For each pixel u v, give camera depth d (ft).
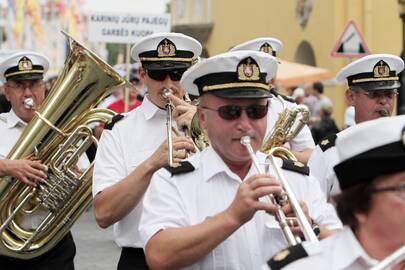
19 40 193.47
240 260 13.24
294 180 13.87
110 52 168.14
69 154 21.79
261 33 103.50
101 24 48.88
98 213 17.30
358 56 53.83
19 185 22.04
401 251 8.84
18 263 22.31
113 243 38.19
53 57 198.70
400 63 20.22
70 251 22.77
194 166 13.71
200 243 12.43
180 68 18.37
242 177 13.61
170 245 12.68
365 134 9.20
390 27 79.46
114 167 18.24
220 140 13.21
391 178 9.17
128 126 18.61
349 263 9.35
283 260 9.69
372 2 80.07
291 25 94.27
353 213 9.41
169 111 17.46
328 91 84.33
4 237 22.16
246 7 108.58
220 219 12.32
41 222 22.38
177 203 13.43
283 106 19.89
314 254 9.64
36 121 21.66
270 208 11.98
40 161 21.94
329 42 83.66
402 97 54.95
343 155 9.36
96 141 21.61
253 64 13.15
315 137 58.54
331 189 18.13
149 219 13.38
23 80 23.21
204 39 124.77
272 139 17.52
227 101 13.08
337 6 82.38
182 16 139.23
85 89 21.26
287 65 75.51
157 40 18.38
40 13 202.90
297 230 12.14
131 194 16.56
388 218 9.18
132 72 57.67
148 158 16.74
